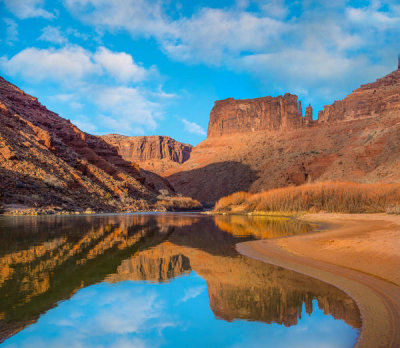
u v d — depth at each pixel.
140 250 18.52
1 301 9.64
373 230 25.33
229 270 13.71
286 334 7.50
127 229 30.64
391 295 9.85
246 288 11.20
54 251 17.59
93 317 8.62
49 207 50.19
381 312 8.64
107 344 7.05
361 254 15.08
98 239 22.83
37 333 7.67
